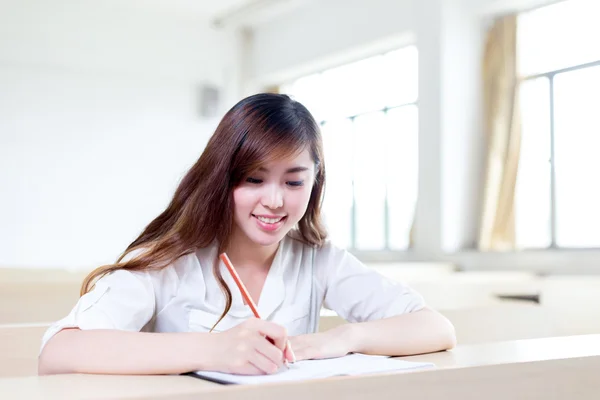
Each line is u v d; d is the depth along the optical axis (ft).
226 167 4.04
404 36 19.43
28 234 22.30
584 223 15.24
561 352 3.42
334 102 22.81
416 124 19.67
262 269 4.57
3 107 21.84
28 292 8.20
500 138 16.81
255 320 3.27
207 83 24.89
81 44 22.86
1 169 21.91
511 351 3.62
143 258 4.17
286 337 3.20
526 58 16.61
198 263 4.40
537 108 16.30
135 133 23.81
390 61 20.67
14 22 21.90
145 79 23.97
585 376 3.21
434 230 17.74
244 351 3.06
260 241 4.11
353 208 21.75
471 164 17.84
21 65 22.07
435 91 17.76
